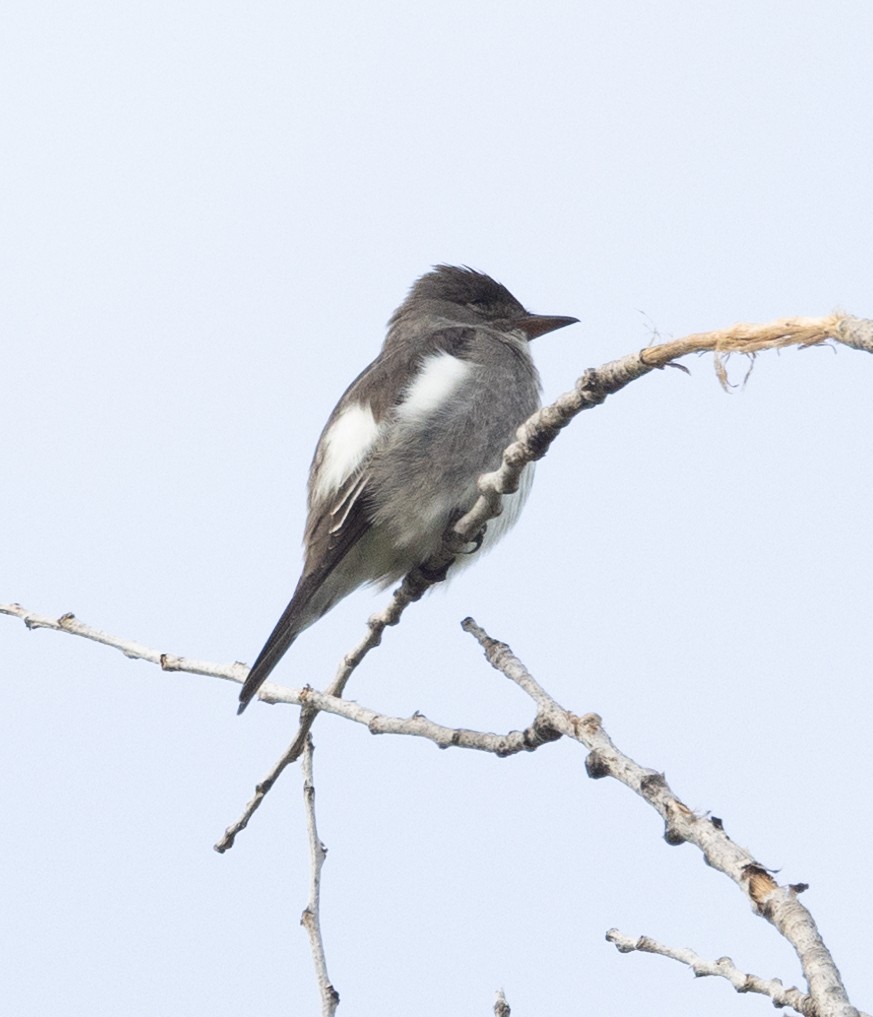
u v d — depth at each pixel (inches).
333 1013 307.9
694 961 230.5
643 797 241.1
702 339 266.1
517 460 327.3
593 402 300.8
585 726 260.5
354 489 480.1
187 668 390.3
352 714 329.4
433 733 298.2
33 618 411.2
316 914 331.9
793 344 248.7
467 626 302.8
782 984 217.2
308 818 354.0
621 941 240.4
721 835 226.1
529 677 285.3
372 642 393.1
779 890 212.1
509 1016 269.7
